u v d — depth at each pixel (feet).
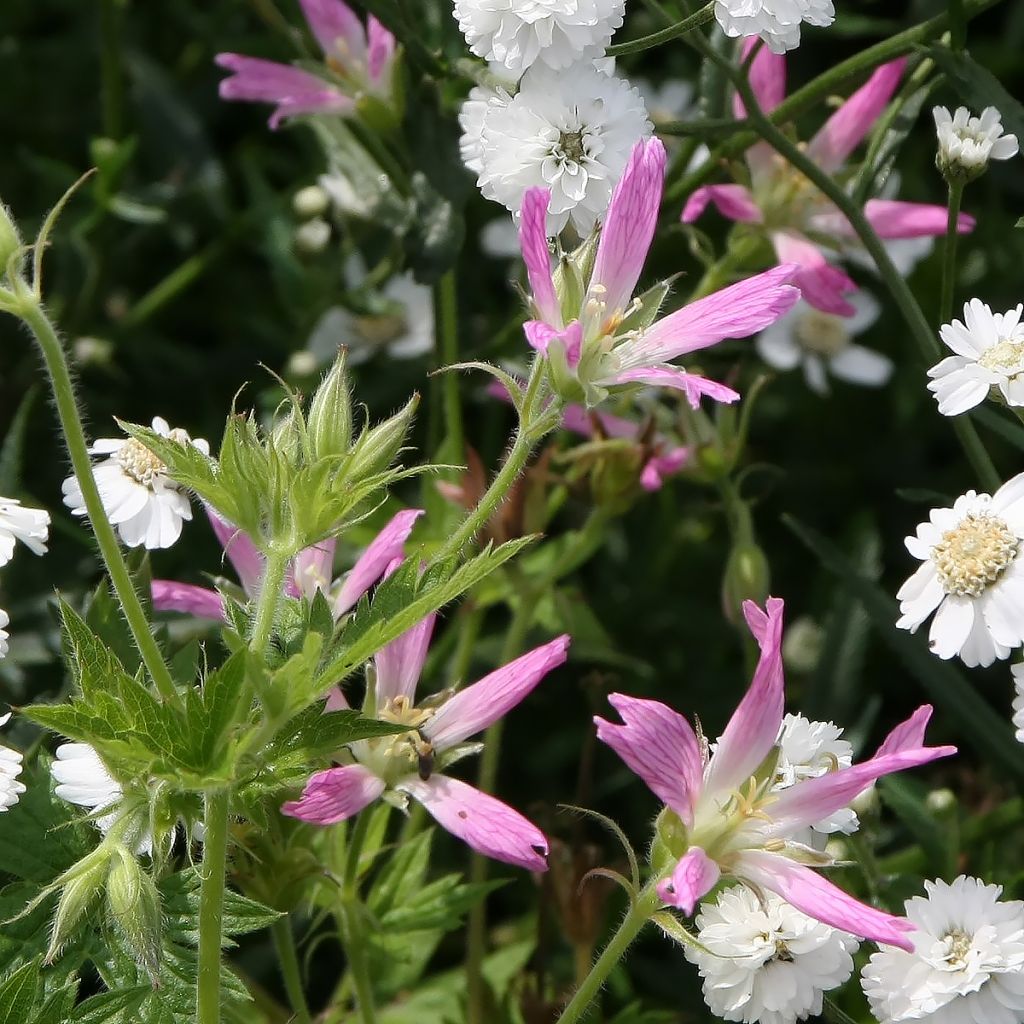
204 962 1.34
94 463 1.45
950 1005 1.38
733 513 1.61
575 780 1.74
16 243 1.30
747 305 1.36
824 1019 1.55
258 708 1.34
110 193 1.77
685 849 1.34
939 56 1.53
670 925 1.34
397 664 1.42
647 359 1.36
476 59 1.58
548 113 1.43
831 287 1.58
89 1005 1.37
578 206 1.43
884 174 1.55
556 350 1.35
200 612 1.45
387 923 1.51
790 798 1.35
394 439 1.33
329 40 1.62
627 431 1.62
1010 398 1.41
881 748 1.37
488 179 1.43
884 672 1.76
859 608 1.61
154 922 1.31
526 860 1.38
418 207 1.58
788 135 1.58
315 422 1.34
